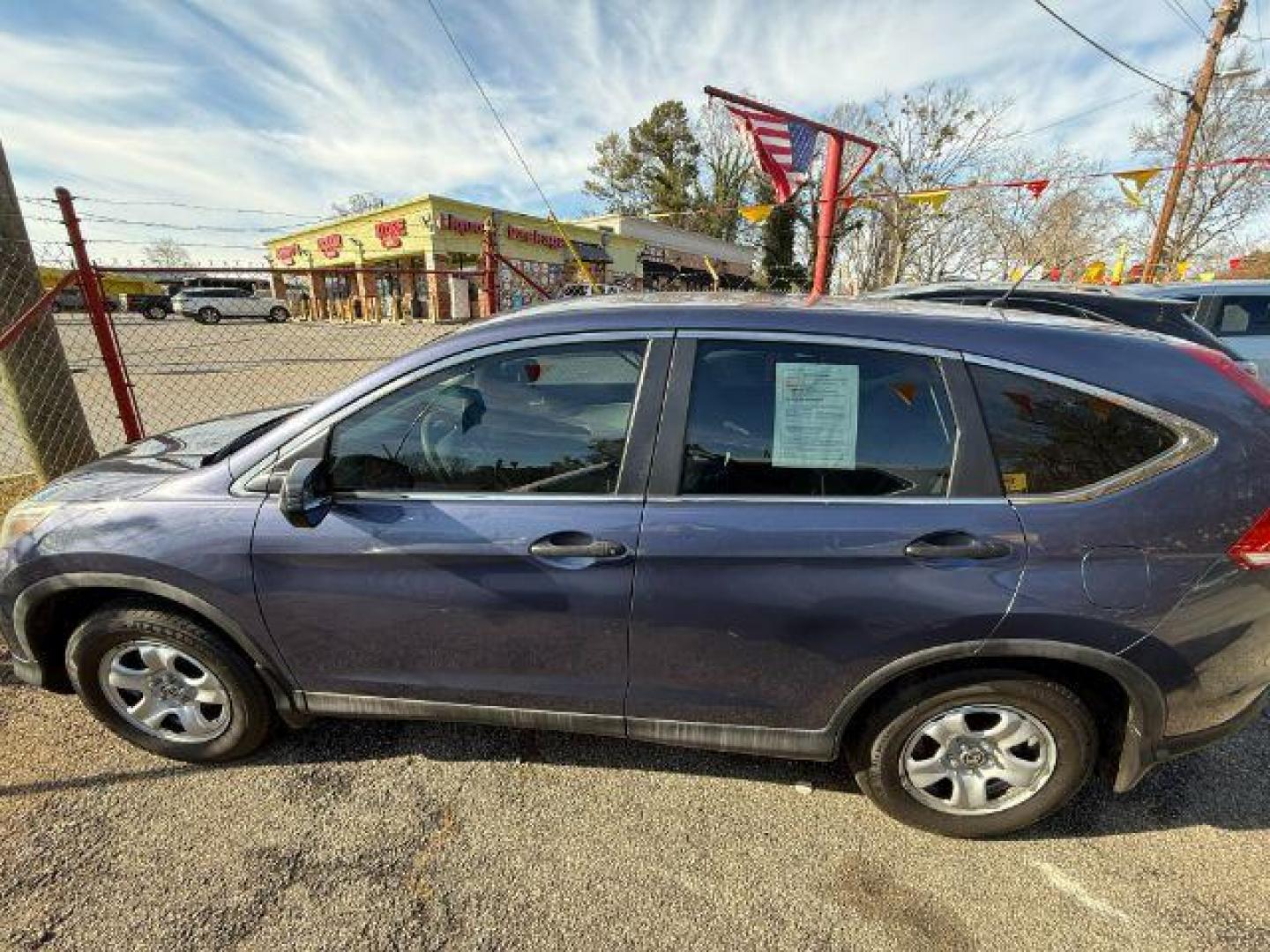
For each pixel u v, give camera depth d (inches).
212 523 79.2
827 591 71.1
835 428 72.6
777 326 74.4
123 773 89.7
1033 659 74.5
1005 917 71.6
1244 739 99.0
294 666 84.3
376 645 81.5
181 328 861.8
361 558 76.9
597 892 73.8
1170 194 592.7
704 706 79.0
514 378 77.8
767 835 81.9
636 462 73.9
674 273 1449.3
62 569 83.0
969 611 69.6
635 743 97.3
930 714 77.0
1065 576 68.6
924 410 72.1
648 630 75.4
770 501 72.0
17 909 70.3
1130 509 68.3
